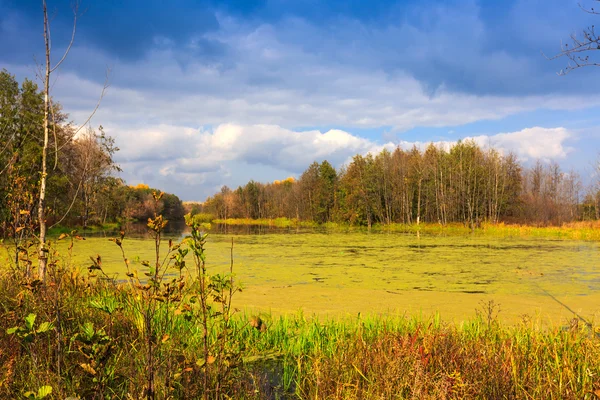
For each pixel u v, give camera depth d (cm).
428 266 1448
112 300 559
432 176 4856
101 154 2953
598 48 398
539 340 501
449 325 571
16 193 545
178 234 3588
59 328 338
